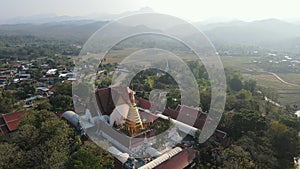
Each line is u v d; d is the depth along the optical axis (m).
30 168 15.30
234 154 17.77
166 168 17.19
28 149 17.41
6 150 15.71
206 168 18.52
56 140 17.34
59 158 15.27
